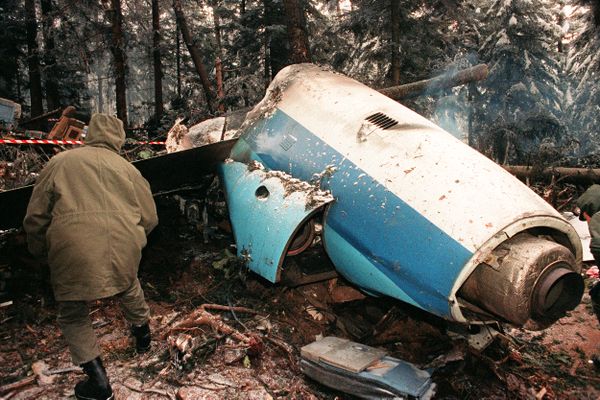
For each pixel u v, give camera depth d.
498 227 2.17
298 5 6.40
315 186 2.85
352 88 3.43
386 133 2.83
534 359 2.79
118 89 12.31
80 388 2.12
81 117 18.86
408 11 10.19
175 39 20.62
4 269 3.24
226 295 3.28
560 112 11.07
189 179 3.77
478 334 2.60
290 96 3.48
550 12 10.54
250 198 3.06
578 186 7.40
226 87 10.73
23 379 2.30
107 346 2.64
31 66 15.58
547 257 2.12
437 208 2.35
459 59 10.22
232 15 13.76
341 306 3.12
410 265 2.36
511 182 2.48
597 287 2.85
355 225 2.62
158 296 3.26
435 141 2.72
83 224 1.97
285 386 2.38
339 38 11.48
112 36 12.27
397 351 2.71
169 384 2.33
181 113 12.63
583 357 2.84
